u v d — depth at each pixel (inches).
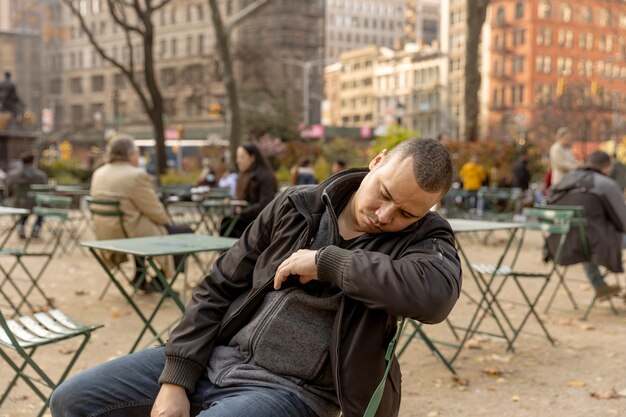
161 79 3395.7
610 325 279.4
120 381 97.9
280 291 96.0
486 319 284.8
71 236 459.5
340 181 96.2
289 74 3631.9
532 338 257.0
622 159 1327.5
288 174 1029.2
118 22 983.0
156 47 3624.5
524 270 415.5
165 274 281.3
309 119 3833.7
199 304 99.6
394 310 86.5
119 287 187.6
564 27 3754.9
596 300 325.1
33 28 3922.2
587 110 2202.3
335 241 94.3
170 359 96.3
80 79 3944.4
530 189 852.6
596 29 3782.0
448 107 4173.2
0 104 1266.0
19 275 366.3
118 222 286.8
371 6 6254.9
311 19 3791.8
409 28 6432.1
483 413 179.9
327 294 94.7
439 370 215.9
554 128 2199.8
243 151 330.3
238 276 100.7
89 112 3870.6
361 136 2299.5
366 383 90.7
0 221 645.3
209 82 2546.8
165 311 284.7
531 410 182.7
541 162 928.3
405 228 94.6
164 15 3577.8
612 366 222.8
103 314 277.1
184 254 183.2
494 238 576.7
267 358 94.3
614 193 291.9
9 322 148.9
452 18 4138.8
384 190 89.8
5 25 3897.6
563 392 197.6
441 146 89.8
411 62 4503.0
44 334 139.4
